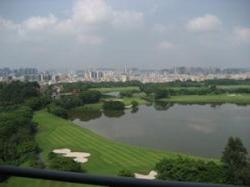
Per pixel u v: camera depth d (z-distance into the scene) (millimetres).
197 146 26016
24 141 20688
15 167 1749
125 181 1565
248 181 13547
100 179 1595
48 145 26234
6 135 20547
